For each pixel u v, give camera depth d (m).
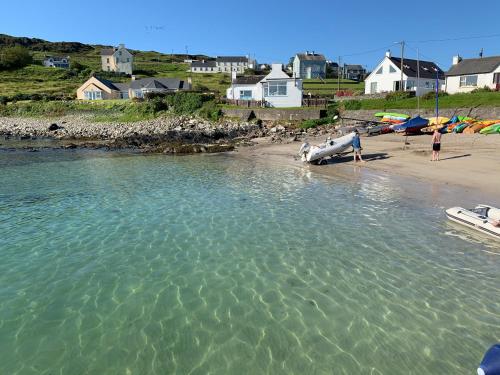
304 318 8.00
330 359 6.79
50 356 7.05
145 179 21.56
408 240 11.60
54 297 9.01
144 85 80.62
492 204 14.03
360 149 23.48
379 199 15.83
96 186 19.94
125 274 10.09
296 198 16.70
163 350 7.14
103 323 7.99
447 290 8.80
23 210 15.66
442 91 49.19
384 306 8.30
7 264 10.73
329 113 46.53
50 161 28.75
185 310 8.41
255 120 47.56
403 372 6.42
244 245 11.80
